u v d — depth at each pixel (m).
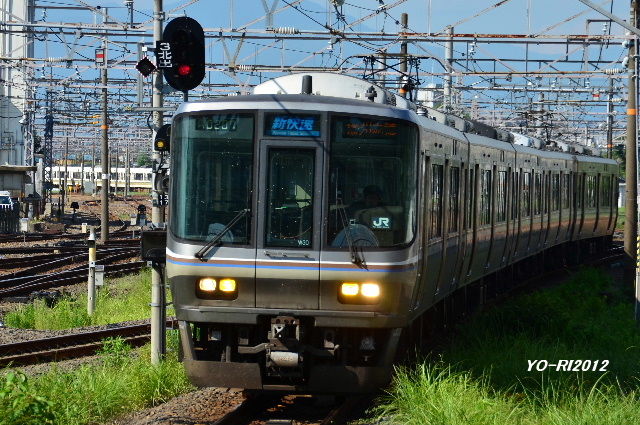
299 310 21.27
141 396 22.08
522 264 52.44
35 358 29.20
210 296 21.44
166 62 26.78
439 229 26.75
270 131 21.39
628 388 24.36
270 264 21.11
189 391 23.58
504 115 99.31
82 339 32.59
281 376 21.52
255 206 21.28
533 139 51.84
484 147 35.78
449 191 28.53
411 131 21.73
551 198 54.06
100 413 20.34
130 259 69.31
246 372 21.48
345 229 21.19
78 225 115.88
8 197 102.75
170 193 21.91
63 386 21.06
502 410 19.91
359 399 22.94
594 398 20.92
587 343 30.95
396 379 21.88
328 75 25.92
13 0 111.19
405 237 21.44
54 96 107.56
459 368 23.70
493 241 38.38
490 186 37.50
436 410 19.05
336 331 21.58
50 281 52.56
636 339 32.50
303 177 21.33
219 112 21.55
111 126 123.31
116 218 133.12
